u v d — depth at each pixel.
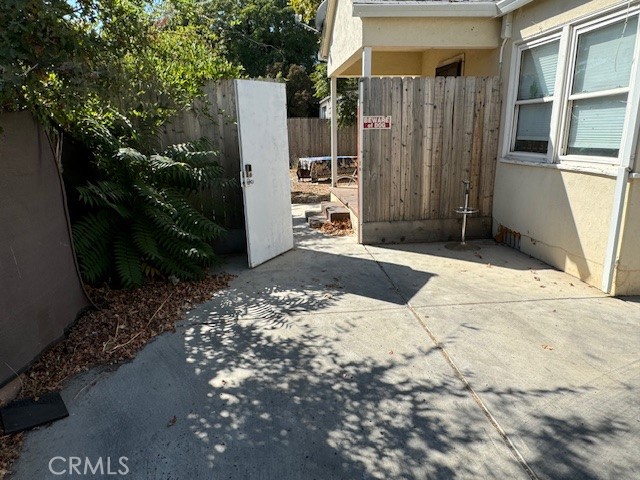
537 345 3.22
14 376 2.77
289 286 4.51
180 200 4.88
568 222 4.62
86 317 3.69
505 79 5.60
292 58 25.64
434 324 3.59
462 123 5.79
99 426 2.46
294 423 2.46
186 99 5.23
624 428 2.35
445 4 5.30
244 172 4.83
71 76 2.91
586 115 4.38
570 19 4.36
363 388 2.76
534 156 5.21
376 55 8.62
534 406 2.55
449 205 6.07
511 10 5.12
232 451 2.26
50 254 3.24
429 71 8.24
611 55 3.99
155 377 2.91
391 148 5.77
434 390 2.72
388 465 2.15
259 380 2.87
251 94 4.83
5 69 2.40
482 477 2.06
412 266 5.07
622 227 3.91
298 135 16.36
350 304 4.03
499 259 5.27
